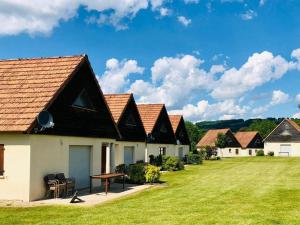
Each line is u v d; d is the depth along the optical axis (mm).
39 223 12172
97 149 23047
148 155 38250
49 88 18156
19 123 16391
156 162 37188
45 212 14156
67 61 20062
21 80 19203
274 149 78562
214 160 62219
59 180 18109
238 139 95688
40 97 17672
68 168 19656
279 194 19672
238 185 24109
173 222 12453
